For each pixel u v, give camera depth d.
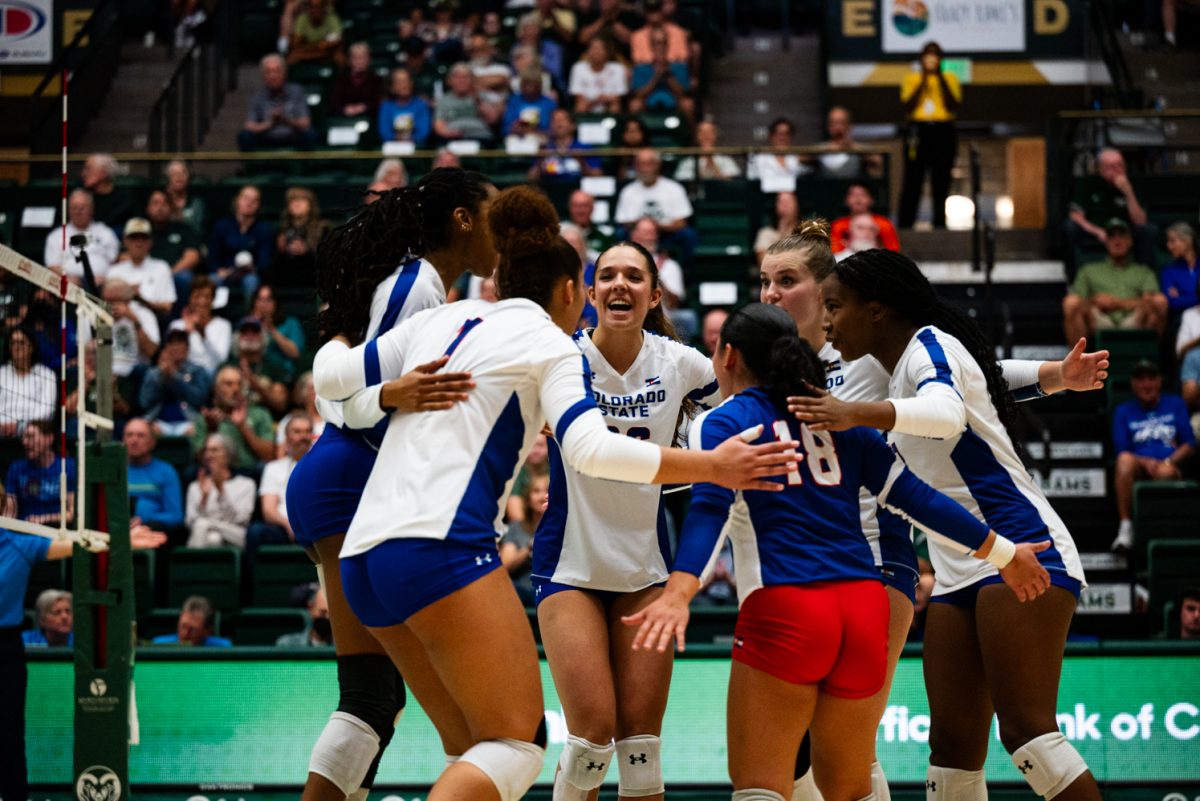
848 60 18.52
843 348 5.16
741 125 18.39
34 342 10.09
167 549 10.32
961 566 5.01
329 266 4.81
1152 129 15.27
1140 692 7.41
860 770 4.46
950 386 4.61
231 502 10.48
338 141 15.90
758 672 4.25
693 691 7.50
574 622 4.89
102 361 5.82
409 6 18.78
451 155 14.17
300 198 13.17
